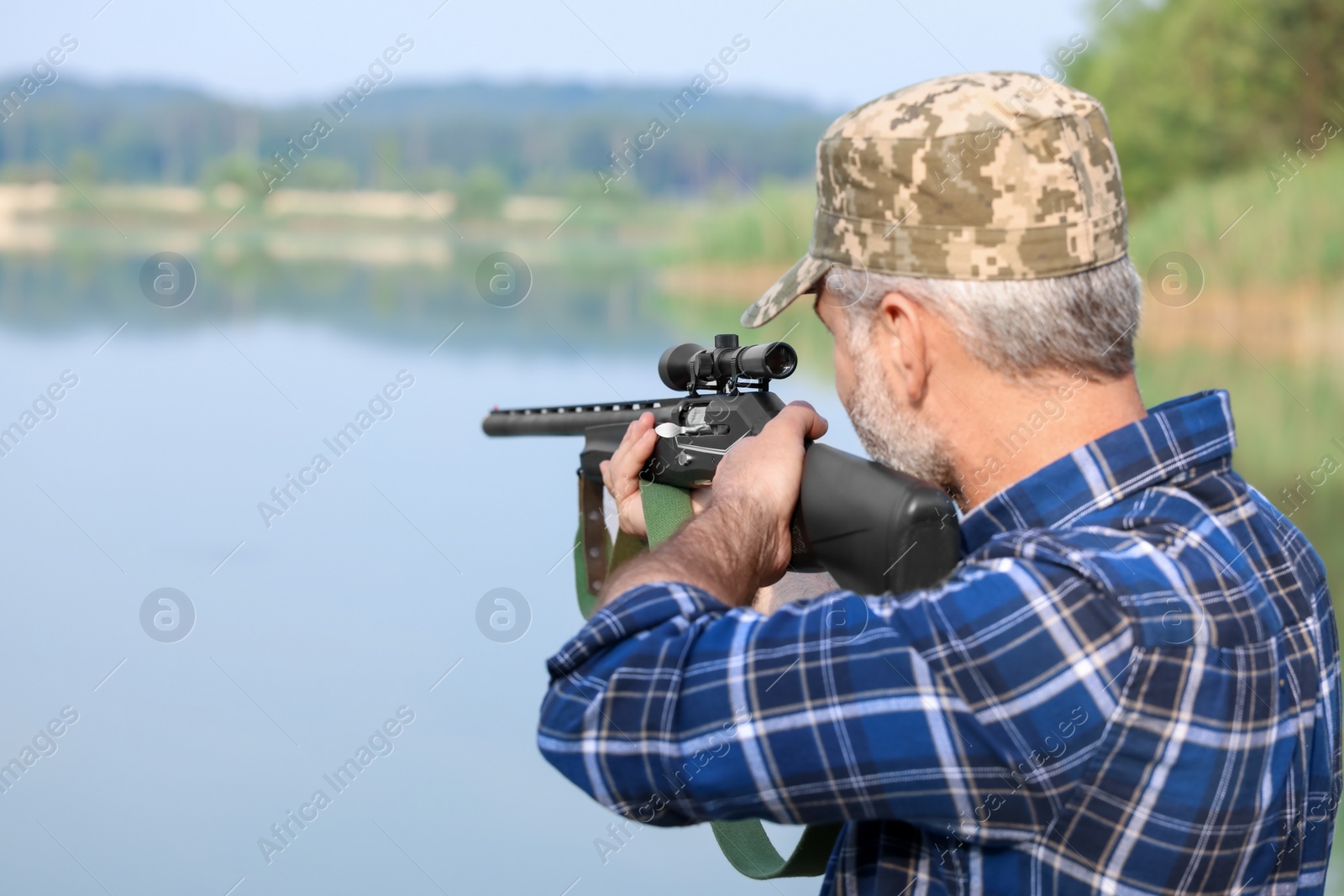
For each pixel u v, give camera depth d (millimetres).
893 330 1265
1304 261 11594
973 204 1198
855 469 1300
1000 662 1076
